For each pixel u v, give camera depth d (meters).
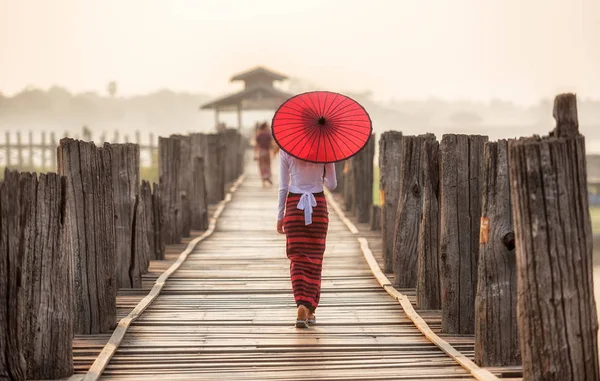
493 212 10.98
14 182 9.48
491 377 9.96
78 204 12.98
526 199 8.59
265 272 19.09
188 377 10.51
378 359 11.46
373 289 16.92
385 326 13.58
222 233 27.27
